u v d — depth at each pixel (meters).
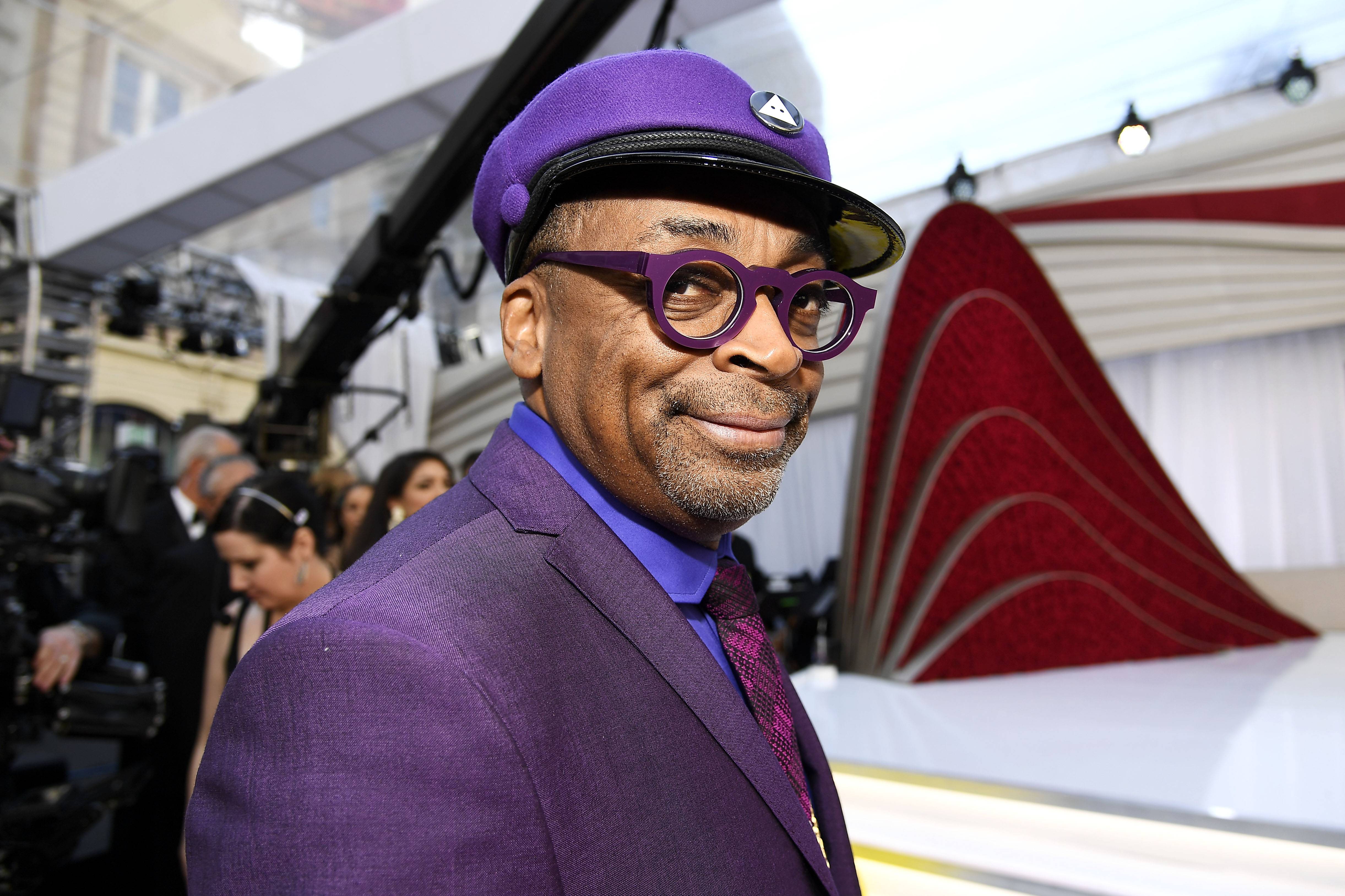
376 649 0.34
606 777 0.39
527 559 0.44
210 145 4.41
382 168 5.00
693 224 0.47
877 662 2.24
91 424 7.23
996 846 1.04
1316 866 0.87
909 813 1.15
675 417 0.47
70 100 4.68
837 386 5.75
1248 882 0.89
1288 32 3.85
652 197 0.47
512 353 0.54
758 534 6.16
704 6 3.32
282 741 0.33
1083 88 4.29
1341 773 1.11
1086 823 1.01
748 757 0.44
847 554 2.42
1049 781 1.10
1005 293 2.75
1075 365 2.99
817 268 0.53
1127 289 4.64
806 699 1.88
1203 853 0.93
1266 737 1.37
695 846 0.40
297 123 4.08
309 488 1.34
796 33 3.89
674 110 0.46
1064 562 2.62
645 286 0.47
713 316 0.47
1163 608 2.79
